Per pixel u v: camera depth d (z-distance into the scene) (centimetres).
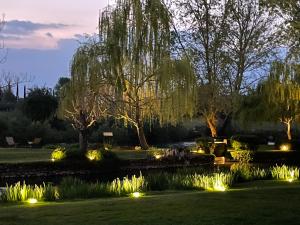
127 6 2709
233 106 3425
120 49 2667
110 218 818
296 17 1273
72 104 2666
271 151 3127
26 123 4025
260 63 3550
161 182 1380
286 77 3028
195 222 781
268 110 3353
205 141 3042
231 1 3559
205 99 3334
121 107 2884
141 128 3061
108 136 3800
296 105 3206
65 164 2283
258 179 1652
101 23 2722
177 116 2762
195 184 1373
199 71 3447
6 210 920
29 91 4428
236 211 873
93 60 2652
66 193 1180
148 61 2725
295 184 1487
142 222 784
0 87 3331
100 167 2358
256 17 3531
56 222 789
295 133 4341
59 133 4034
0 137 3800
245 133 4353
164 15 2775
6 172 2123
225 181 1420
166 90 2716
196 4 3541
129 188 1270
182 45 3503
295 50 1572
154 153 2694
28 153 2816
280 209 896
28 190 1155
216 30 3538
